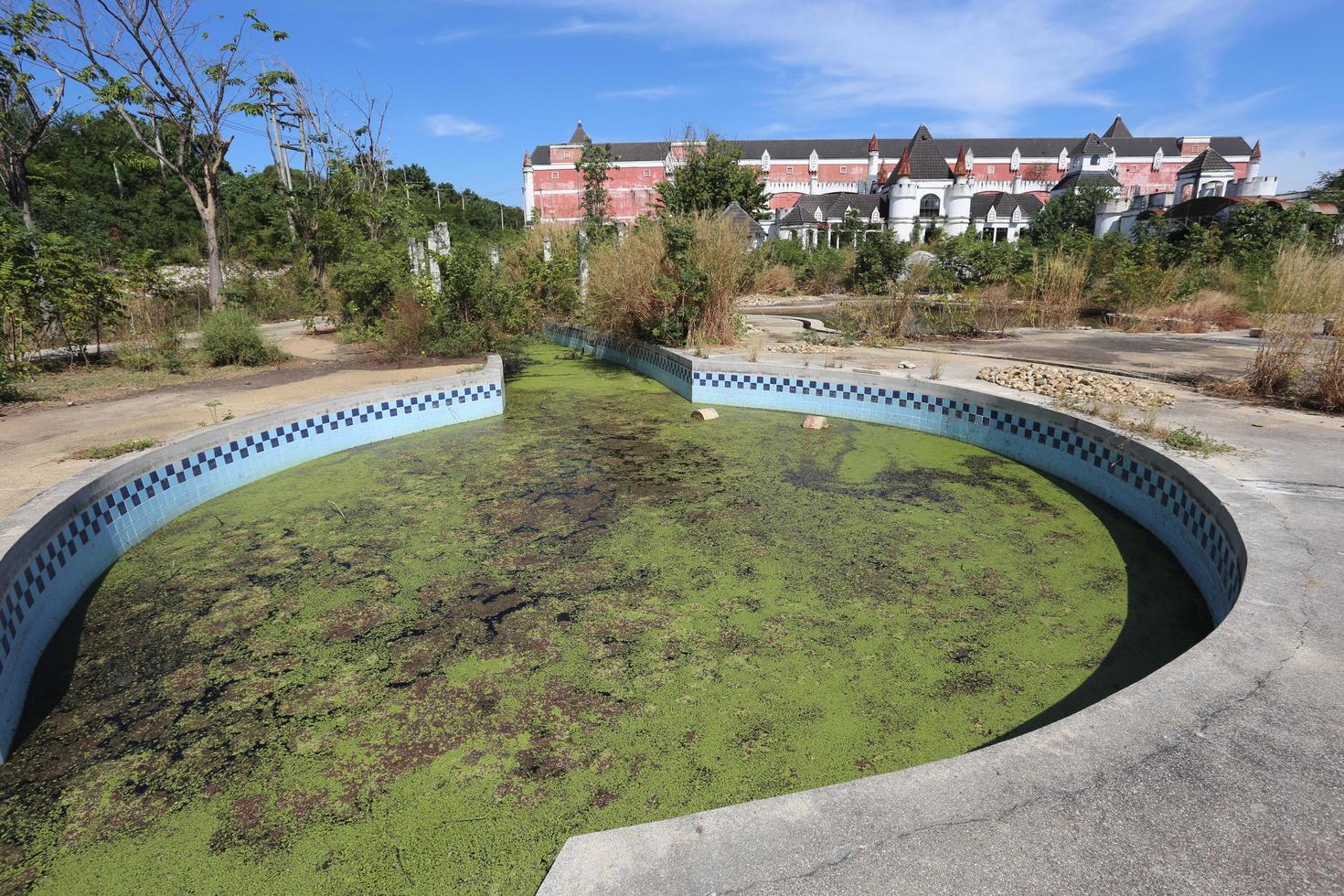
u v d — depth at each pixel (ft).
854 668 7.38
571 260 32.04
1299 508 8.11
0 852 5.37
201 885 5.03
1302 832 3.63
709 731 6.49
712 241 22.48
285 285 39.75
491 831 5.41
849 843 3.60
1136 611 8.32
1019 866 3.45
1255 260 32.09
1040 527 10.73
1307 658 5.10
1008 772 4.07
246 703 7.02
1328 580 6.31
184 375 19.77
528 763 6.14
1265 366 14.43
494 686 7.22
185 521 11.50
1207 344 22.59
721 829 3.71
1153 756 4.17
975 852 3.53
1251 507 8.08
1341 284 13.56
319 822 5.56
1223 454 10.21
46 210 57.47
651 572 9.55
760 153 148.77
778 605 8.66
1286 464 9.82
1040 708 6.67
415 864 5.14
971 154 152.66
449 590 9.16
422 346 22.13
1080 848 3.54
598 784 5.87
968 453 14.39
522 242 33.58
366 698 7.07
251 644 8.03
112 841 5.44
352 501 12.23
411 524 11.25
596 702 6.93
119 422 13.98
